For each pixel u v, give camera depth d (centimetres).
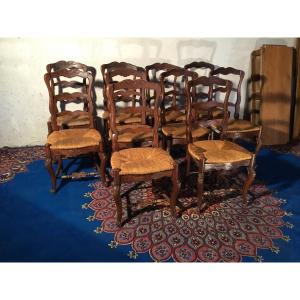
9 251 179
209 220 212
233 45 361
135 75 279
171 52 349
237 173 286
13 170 291
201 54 357
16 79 329
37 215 217
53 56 327
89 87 258
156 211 222
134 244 187
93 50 332
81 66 304
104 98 316
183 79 358
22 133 354
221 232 199
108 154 308
